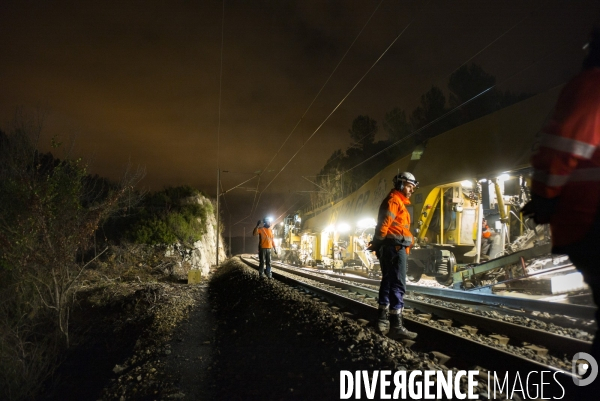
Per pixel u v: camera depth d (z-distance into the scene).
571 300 8.72
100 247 21.11
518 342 5.51
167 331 8.92
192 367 6.37
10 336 9.75
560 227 2.04
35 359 9.42
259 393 4.91
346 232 25.14
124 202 13.41
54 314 11.65
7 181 10.45
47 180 10.75
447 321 6.85
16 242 10.13
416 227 14.32
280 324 7.28
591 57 2.07
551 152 2.01
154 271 20.38
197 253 26.11
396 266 5.77
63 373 9.30
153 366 6.55
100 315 13.26
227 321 9.64
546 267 10.02
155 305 12.34
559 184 2.01
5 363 8.72
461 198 13.78
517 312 7.52
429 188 13.39
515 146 9.98
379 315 6.02
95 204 12.31
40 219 10.38
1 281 10.66
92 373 8.75
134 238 22.33
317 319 6.90
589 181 1.97
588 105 1.97
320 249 30.19
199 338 8.27
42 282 10.76
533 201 2.14
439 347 5.27
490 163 10.66
